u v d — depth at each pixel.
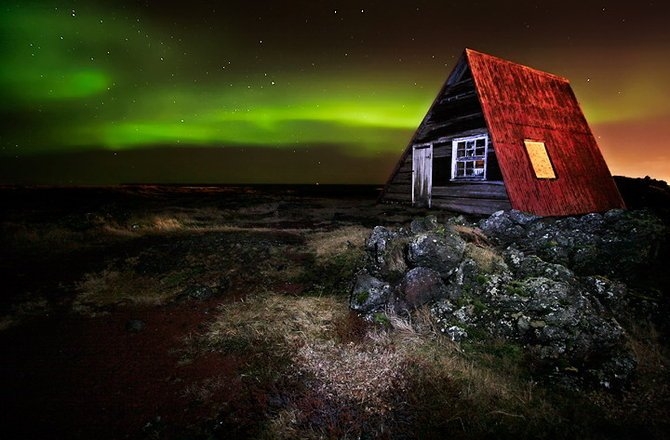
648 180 22.28
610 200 13.70
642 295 6.25
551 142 13.54
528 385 4.34
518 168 12.02
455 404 4.03
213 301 7.29
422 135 16.84
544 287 5.64
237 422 3.89
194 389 4.44
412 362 4.76
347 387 4.34
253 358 5.09
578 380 4.43
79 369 4.93
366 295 6.46
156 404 4.21
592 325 5.18
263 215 19.36
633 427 3.78
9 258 10.09
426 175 16.53
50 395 4.39
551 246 7.56
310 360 4.92
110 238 12.27
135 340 5.73
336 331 5.78
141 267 9.22
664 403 4.12
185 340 5.65
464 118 14.20
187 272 8.78
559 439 3.61
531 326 5.19
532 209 11.49
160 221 14.97
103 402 4.25
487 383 4.36
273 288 7.85
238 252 10.08
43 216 16.81
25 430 3.82
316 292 7.53
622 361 4.65
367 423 3.81
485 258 6.77
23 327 6.20
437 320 5.70
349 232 11.86
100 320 6.48
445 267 6.51
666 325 5.64
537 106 14.27
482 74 13.55
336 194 40.44
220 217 18.33
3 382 4.64
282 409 4.03
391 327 5.75
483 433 3.67
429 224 8.41
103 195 28.70
